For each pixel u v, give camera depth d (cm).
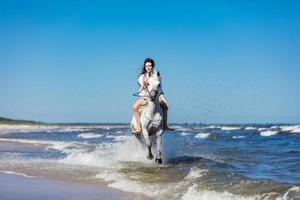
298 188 700
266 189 730
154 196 765
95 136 3822
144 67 1177
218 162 1177
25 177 977
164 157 1350
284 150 1633
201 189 782
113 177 960
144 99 1188
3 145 2217
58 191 804
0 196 741
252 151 1656
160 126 1161
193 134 3703
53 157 1495
